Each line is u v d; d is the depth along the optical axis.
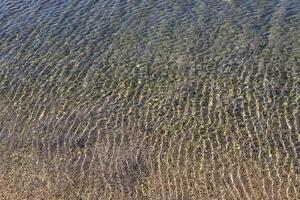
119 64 22.16
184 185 15.96
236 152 16.97
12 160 17.66
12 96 20.77
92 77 21.50
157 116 18.94
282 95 19.34
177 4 26.34
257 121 18.22
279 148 16.98
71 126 18.91
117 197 15.82
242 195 15.37
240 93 19.67
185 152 17.20
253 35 23.30
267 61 21.41
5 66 22.67
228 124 18.20
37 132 18.80
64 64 22.52
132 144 17.80
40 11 26.84
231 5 25.77
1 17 26.61
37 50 23.66
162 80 20.86
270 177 15.90
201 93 19.89
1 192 16.36
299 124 17.88
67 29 25.11
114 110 19.47
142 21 25.19
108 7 26.69
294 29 23.41
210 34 23.66
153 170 16.64
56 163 17.33
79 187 16.31
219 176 16.12
